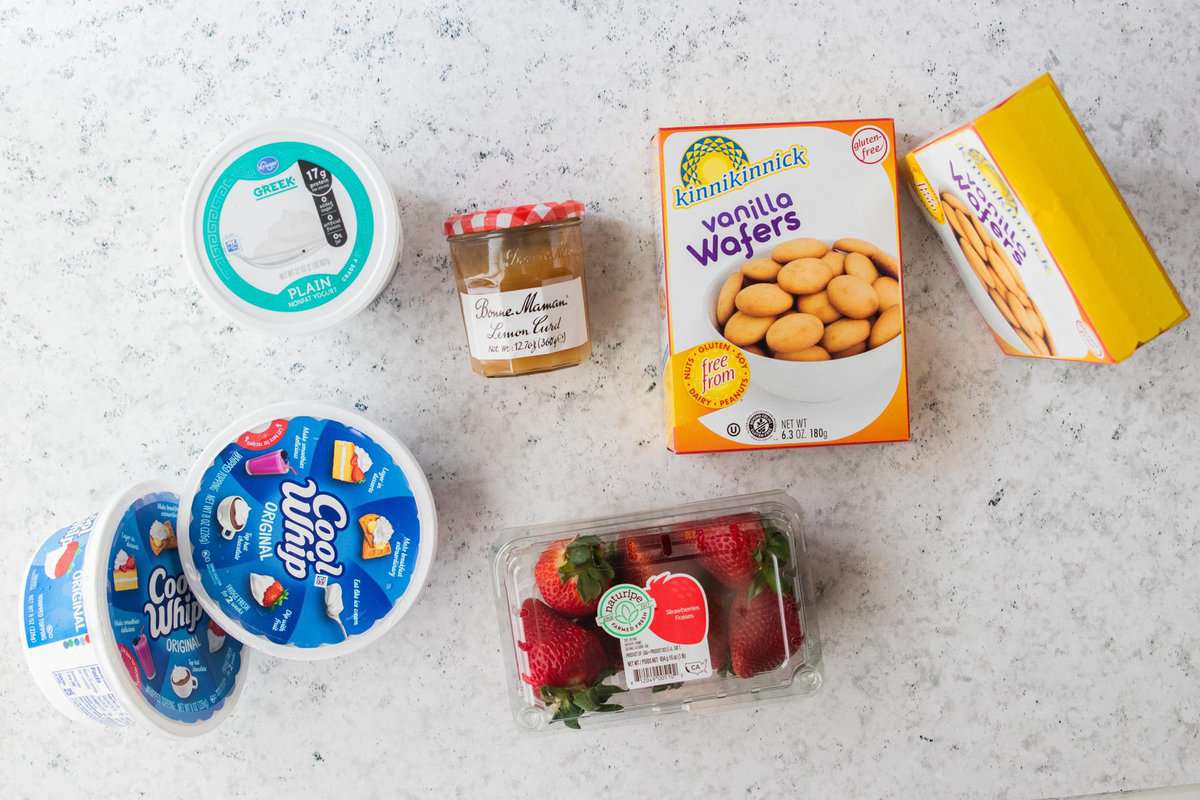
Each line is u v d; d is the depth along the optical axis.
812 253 0.81
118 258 0.91
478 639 0.94
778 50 0.90
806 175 0.81
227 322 0.92
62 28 0.89
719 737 0.94
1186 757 0.94
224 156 0.82
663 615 0.81
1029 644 0.94
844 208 0.81
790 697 0.85
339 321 0.84
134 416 0.92
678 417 0.82
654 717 0.86
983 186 0.73
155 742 0.94
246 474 0.84
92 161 0.90
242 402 0.92
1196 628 0.94
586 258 0.91
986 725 0.94
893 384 0.82
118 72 0.89
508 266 0.79
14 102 0.89
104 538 0.77
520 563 0.83
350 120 0.90
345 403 0.92
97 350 0.92
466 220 0.79
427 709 0.94
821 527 0.93
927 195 0.86
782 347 0.82
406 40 0.89
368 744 0.94
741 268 0.81
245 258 0.83
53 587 0.80
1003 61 0.90
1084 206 0.69
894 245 0.81
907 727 0.94
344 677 0.94
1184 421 0.93
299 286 0.83
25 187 0.90
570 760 0.94
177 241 0.91
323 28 0.89
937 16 0.90
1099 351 0.73
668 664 0.81
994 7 0.90
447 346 0.92
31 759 0.94
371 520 0.85
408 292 0.91
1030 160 0.68
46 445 0.92
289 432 0.84
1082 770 0.94
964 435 0.93
